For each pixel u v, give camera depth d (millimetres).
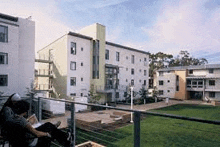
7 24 16141
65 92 20781
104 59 25609
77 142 7105
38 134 1708
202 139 8289
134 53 32469
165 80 36969
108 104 24172
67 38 21094
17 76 16703
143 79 34719
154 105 24766
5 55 16078
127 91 28562
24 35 18156
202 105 25547
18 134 1732
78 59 22406
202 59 59188
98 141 7574
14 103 1930
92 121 9273
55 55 22750
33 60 18688
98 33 24500
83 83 22938
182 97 34344
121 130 10031
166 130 10094
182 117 1364
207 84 32875
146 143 7703
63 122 11070
